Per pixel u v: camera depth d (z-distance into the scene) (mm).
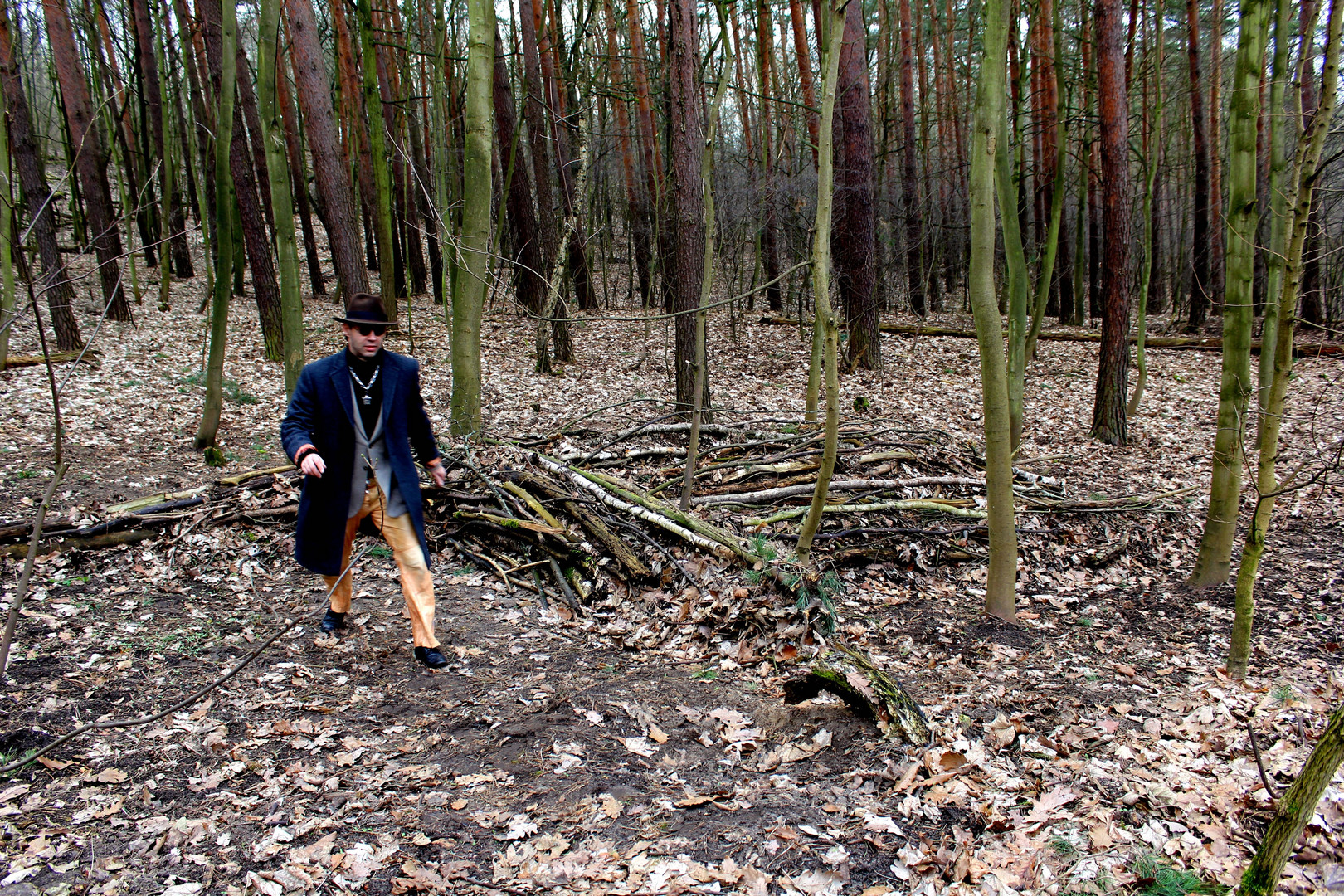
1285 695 4363
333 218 14172
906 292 24328
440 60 12664
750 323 19875
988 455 5457
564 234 13359
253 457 8188
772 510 6504
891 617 5535
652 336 18078
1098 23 10688
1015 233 8398
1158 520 7824
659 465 7160
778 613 4586
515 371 14227
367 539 5887
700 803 2982
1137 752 3646
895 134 23016
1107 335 11305
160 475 7320
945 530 6695
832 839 2762
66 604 4531
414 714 3662
